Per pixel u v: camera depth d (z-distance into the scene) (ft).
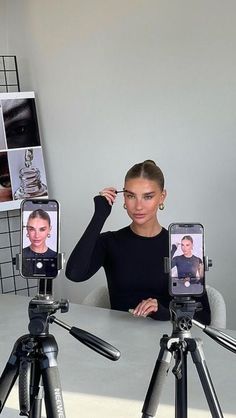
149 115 10.90
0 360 5.32
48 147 12.55
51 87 12.32
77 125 12.01
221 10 9.75
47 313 3.38
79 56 11.78
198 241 3.59
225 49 9.79
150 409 3.26
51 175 12.59
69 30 11.85
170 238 3.58
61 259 3.47
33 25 12.41
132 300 6.97
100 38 11.41
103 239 7.14
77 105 11.95
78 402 4.37
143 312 6.22
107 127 11.55
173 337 3.38
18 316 6.79
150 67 10.77
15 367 3.41
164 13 10.46
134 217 6.77
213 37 9.90
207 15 9.93
